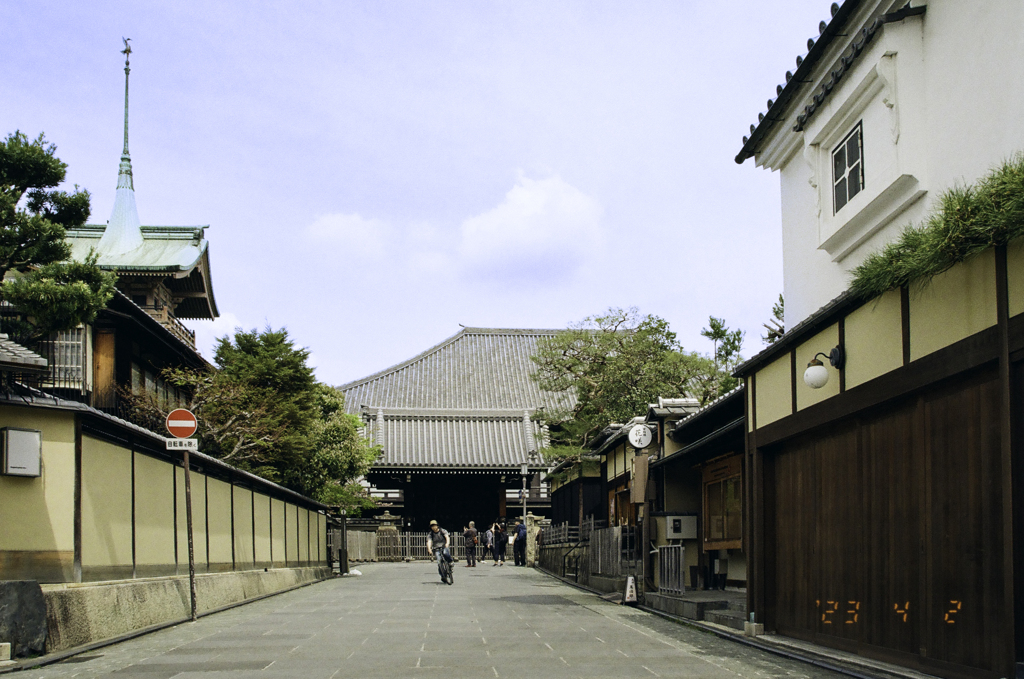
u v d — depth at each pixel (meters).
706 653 9.62
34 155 13.07
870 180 10.02
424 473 45.94
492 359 65.56
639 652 9.67
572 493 32.34
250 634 11.48
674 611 14.09
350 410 58.03
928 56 9.32
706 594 15.52
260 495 21.02
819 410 9.84
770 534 11.61
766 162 13.85
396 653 9.55
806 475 10.53
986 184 6.28
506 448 48.59
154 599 12.53
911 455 8.00
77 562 10.60
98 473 11.48
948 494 7.29
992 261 6.61
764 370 11.79
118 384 21.77
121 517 12.31
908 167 9.26
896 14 9.34
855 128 10.72
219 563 17.28
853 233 10.83
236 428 23.03
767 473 11.81
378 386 61.41
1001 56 8.09
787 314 13.28
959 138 8.73
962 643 7.01
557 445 32.97
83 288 12.57
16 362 9.66
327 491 29.80
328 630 11.95
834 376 9.51
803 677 7.89
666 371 32.19
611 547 19.53
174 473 14.76
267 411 24.23
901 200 9.62
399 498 48.72
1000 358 6.42
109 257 29.88
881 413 8.61
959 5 8.77
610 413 31.80
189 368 25.67
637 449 17.27
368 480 47.38
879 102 9.88
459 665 8.62
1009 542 6.23
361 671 8.24
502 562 38.97
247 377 24.39
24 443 10.18
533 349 66.94
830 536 9.73
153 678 7.88
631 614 14.66
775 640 10.55
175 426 13.54
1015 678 6.10
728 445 16.02
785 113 12.61
